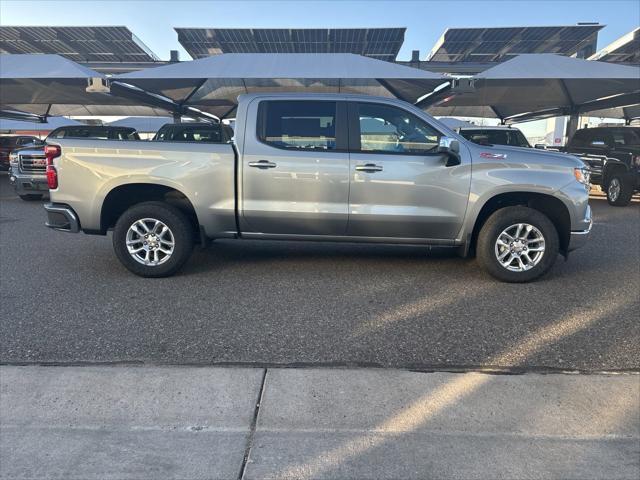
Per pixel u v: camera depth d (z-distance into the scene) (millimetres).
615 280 5867
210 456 2758
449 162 5469
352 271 6109
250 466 2682
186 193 5535
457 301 5082
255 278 5785
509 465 2705
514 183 5461
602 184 13656
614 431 2998
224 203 5570
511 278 5633
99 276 5832
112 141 5582
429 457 2762
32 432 2953
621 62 24531
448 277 5906
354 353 3916
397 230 5613
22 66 13258
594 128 14742
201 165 5500
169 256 5672
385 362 3783
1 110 25938
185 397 3299
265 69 13281
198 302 4973
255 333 4254
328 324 4461
